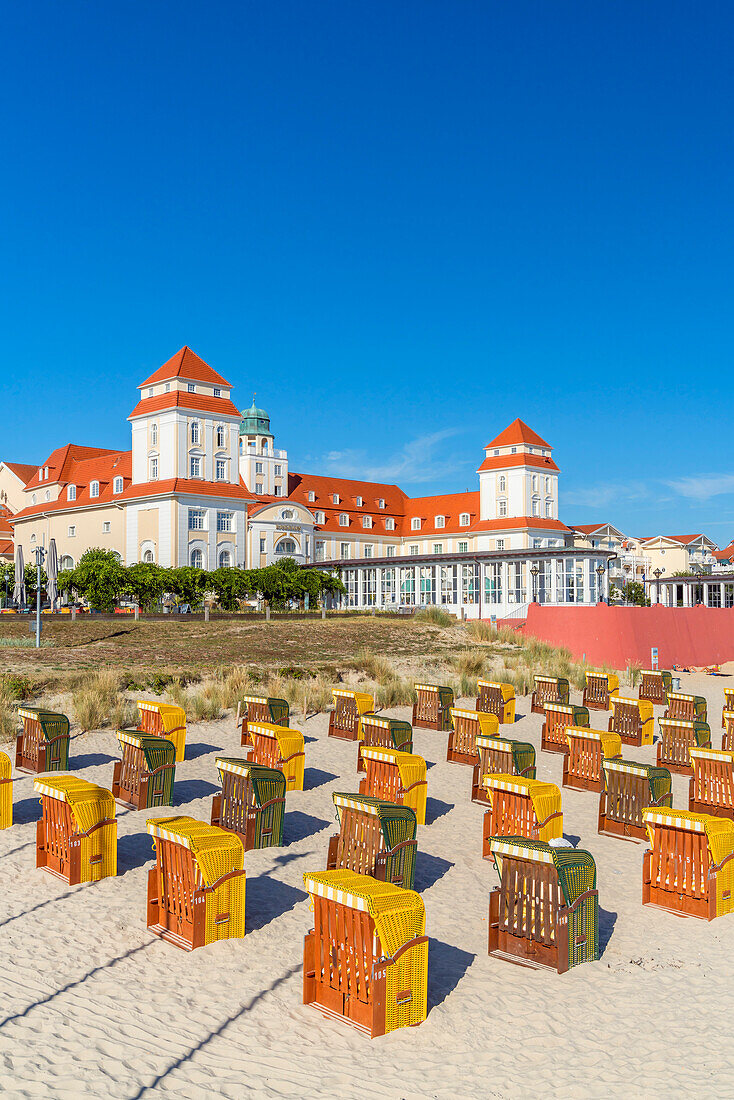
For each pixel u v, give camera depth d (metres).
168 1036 6.35
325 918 7.03
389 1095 5.71
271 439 83.19
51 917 8.48
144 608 52.22
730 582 60.94
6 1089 5.43
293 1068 6.00
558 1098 5.72
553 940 7.88
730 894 9.46
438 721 19.83
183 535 67.81
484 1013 6.98
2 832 11.09
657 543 118.69
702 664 40.53
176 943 8.00
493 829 11.06
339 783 14.47
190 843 8.02
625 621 37.31
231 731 18.00
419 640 35.25
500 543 84.69
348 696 18.05
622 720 20.28
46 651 27.17
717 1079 5.95
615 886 10.28
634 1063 6.18
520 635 37.88
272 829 11.09
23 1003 6.68
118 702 18.95
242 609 58.16
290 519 76.19
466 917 9.12
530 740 19.30
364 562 64.06
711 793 13.52
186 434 69.62
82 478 78.75
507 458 86.50
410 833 9.39
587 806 14.05
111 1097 5.49
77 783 9.91
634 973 7.83
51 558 46.25
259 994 7.13
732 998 7.30
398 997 6.68
